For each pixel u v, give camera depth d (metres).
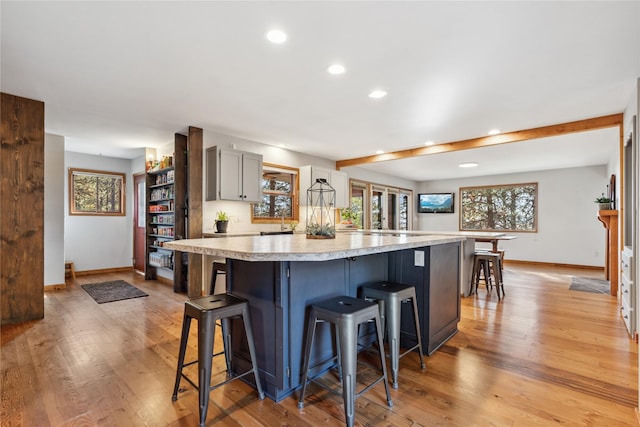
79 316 3.54
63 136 4.86
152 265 5.41
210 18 1.99
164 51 2.39
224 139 4.72
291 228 5.57
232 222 4.88
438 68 2.64
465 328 3.14
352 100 3.36
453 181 9.45
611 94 3.16
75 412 1.78
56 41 2.25
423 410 1.80
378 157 6.13
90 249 6.13
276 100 3.37
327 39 2.22
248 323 1.91
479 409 1.81
